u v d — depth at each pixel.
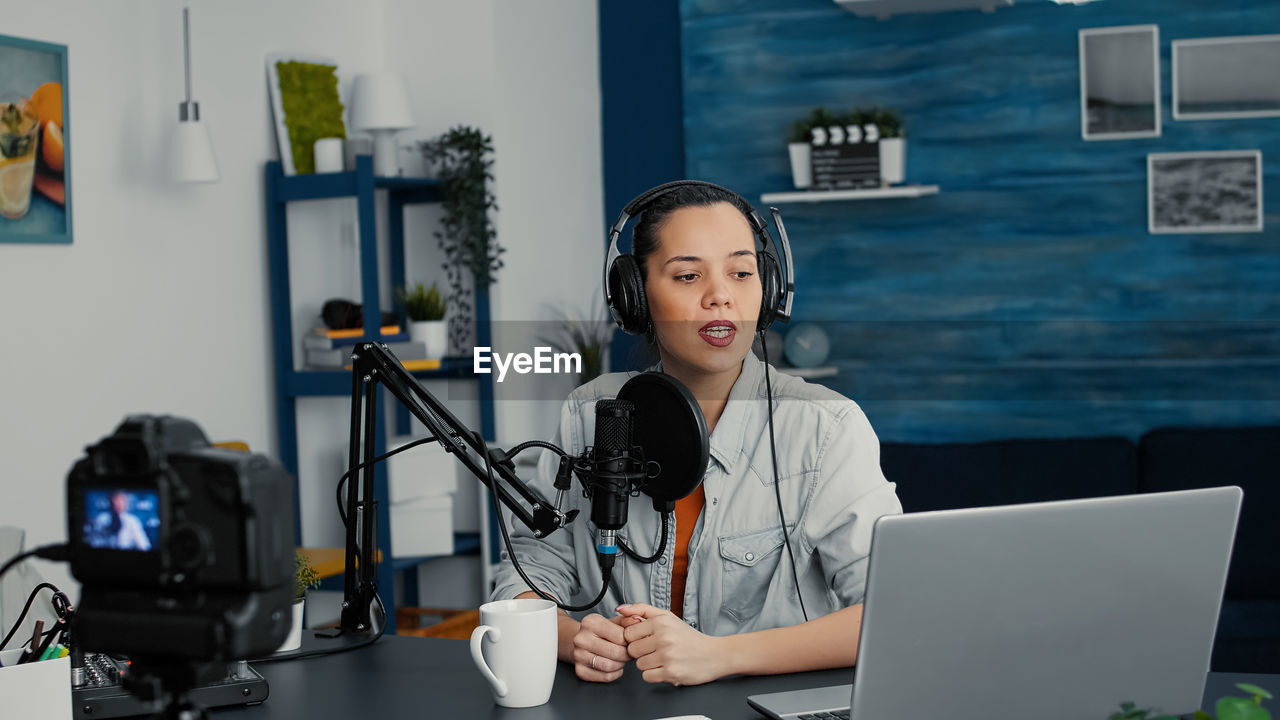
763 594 1.54
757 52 4.21
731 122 4.26
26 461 2.92
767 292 1.50
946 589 0.99
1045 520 1.00
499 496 1.34
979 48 3.96
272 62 3.69
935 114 4.01
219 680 1.28
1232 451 3.40
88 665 1.32
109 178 3.15
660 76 4.46
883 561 0.96
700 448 1.30
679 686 1.32
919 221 4.05
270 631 0.76
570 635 1.43
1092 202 3.89
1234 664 2.97
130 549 0.76
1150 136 3.82
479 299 4.04
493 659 1.26
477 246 3.94
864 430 1.54
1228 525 1.07
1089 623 1.04
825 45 4.13
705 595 1.52
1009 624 1.01
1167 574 1.06
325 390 3.61
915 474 3.50
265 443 3.67
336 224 3.95
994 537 0.99
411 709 1.27
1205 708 1.21
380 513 3.65
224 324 3.52
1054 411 3.93
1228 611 3.09
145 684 0.79
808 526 1.49
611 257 1.52
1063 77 3.89
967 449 3.52
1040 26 3.90
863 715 1.00
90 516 0.77
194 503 0.75
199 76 3.44
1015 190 3.95
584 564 1.60
